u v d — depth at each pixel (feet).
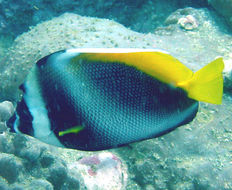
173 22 4.99
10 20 4.81
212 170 2.65
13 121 1.64
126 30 4.33
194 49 4.17
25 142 2.24
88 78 1.59
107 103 1.60
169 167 2.76
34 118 1.62
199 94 1.55
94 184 2.59
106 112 1.61
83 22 4.27
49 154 2.32
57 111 1.61
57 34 3.85
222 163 2.69
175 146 2.84
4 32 4.91
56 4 4.86
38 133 1.64
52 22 4.32
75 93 1.60
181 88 1.57
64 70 1.59
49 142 1.67
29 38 4.02
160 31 4.81
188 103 1.60
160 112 1.61
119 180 2.73
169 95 1.59
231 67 3.25
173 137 2.88
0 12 4.71
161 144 2.85
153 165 2.79
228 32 4.66
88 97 1.60
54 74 1.59
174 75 1.57
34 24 4.96
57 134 1.65
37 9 4.82
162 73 1.57
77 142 1.66
